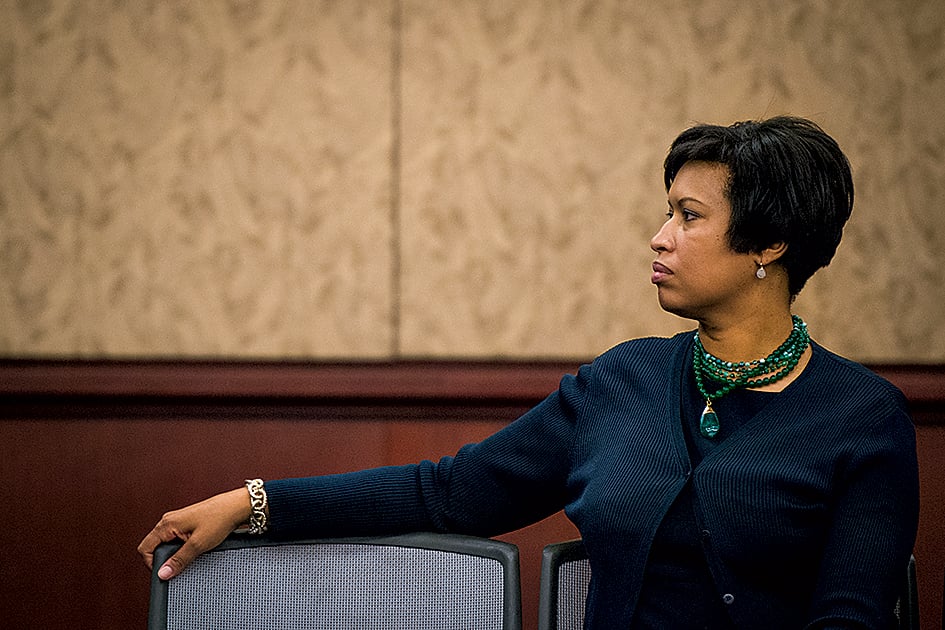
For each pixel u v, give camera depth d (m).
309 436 9.49
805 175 4.92
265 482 5.22
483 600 5.10
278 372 9.48
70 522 9.41
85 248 9.56
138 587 9.40
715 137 5.04
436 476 5.43
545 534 9.35
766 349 5.11
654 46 9.60
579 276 9.66
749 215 4.92
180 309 9.61
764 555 4.76
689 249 5.02
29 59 9.49
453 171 9.62
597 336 9.68
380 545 5.20
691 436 5.06
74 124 9.52
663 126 9.61
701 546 4.84
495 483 5.38
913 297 9.66
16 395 9.38
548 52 9.59
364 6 9.55
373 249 9.64
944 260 9.66
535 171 9.63
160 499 9.44
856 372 5.00
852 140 9.63
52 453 9.42
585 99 9.61
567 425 5.43
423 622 5.13
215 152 9.57
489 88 9.60
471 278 9.66
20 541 9.39
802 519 4.76
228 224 9.59
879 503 4.71
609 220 9.64
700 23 9.60
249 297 9.62
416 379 9.51
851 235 9.64
